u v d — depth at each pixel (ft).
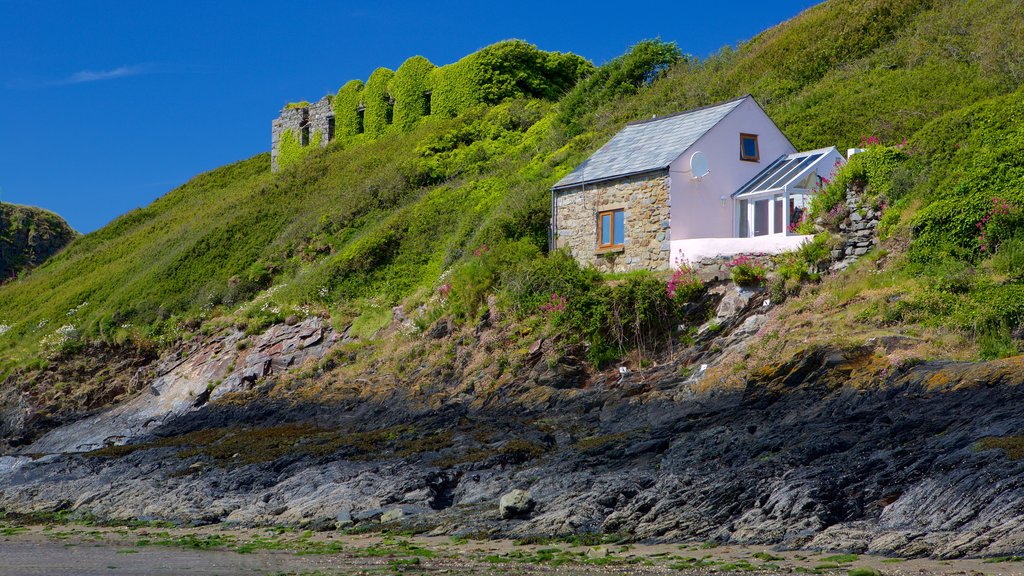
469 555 50.83
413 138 182.80
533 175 136.87
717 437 63.26
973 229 77.51
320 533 60.49
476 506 61.62
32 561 53.72
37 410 128.26
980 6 138.21
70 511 75.05
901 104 119.96
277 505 67.77
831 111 124.57
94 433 118.21
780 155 109.09
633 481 58.34
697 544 49.90
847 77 136.46
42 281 200.54
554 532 54.65
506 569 46.80
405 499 64.23
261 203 179.32
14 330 167.12
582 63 201.05
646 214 101.91
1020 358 60.54
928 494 48.37
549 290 96.58
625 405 78.74
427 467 69.41
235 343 124.26
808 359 69.56
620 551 49.65
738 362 77.41
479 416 85.81
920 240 79.61
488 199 134.21
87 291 170.91
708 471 57.82
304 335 119.96
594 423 78.43
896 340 68.95
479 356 95.86
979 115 86.48
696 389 76.43
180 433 105.19
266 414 103.30
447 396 92.38
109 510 72.74
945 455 51.52
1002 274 72.84
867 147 92.99
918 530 46.60
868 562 43.70
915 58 132.87
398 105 201.87
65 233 294.46
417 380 97.66
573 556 48.88
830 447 56.44
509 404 86.79
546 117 170.71
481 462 68.90
